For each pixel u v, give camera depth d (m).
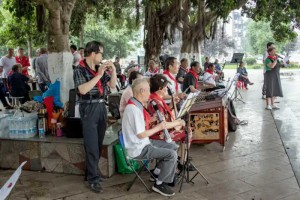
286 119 7.73
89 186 4.08
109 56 34.59
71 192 3.94
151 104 3.93
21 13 7.46
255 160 4.95
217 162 4.88
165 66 5.34
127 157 3.94
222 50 45.81
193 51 11.86
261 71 31.67
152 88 3.98
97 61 3.84
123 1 13.08
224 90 5.93
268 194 3.82
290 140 5.99
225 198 3.73
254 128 6.91
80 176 4.41
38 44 13.66
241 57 14.62
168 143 3.95
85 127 3.89
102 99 3.96
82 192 3.94
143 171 4.54
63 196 3.84
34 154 4.59
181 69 6.92
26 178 4.37
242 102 10.34
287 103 10.01
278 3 11.77
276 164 4.77
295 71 27.34
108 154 4.29
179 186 4.05
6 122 4.78
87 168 4.01
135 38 36.25
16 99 8.52
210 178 4.29
